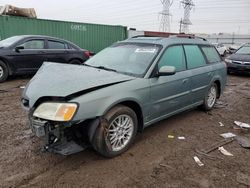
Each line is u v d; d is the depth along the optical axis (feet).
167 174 10.06
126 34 57.31
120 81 11.26
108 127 10.60
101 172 10.02
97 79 10.94
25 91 10.95
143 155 11.51
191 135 14.08
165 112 13.91
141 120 12.42
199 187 9.34
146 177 9.80
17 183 9.14
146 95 12.13
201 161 11.16
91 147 11.35
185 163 10.94
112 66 13.58
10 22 40.63
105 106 10.25
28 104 10.67
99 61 14.52
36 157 10.94
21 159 10.73
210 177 9.97
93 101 9.88
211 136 14.07
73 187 9.04
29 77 30.27
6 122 14.93
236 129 15.34
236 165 10.94
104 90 10.41
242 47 41.50
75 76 11.11
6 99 20.20
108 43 54.54
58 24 46.03
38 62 28.30
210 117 17.46
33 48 28.07
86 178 9.60
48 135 9.66
